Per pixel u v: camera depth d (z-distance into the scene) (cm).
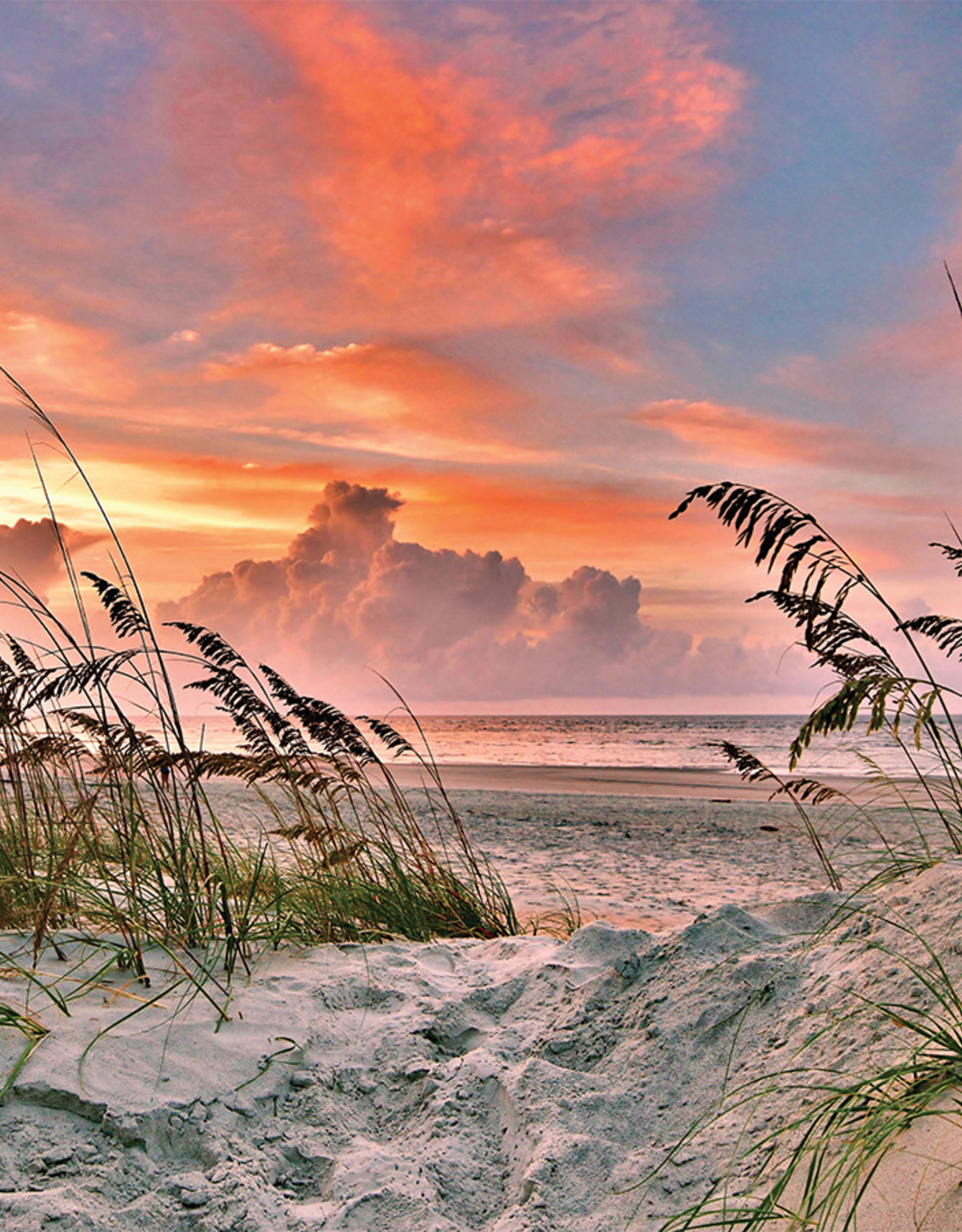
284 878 507
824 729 278
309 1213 249
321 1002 370
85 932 390
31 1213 229
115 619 387
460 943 476
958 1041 242
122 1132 269
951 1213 193
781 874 1001
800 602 317
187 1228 240
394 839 622
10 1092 274
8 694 382
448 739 6519
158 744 388
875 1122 226
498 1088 307
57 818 416
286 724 460
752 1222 209
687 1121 278
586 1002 358
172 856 397
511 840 1263
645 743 5944
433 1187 262
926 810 384
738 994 327
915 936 300
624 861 1098
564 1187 253
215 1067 309
